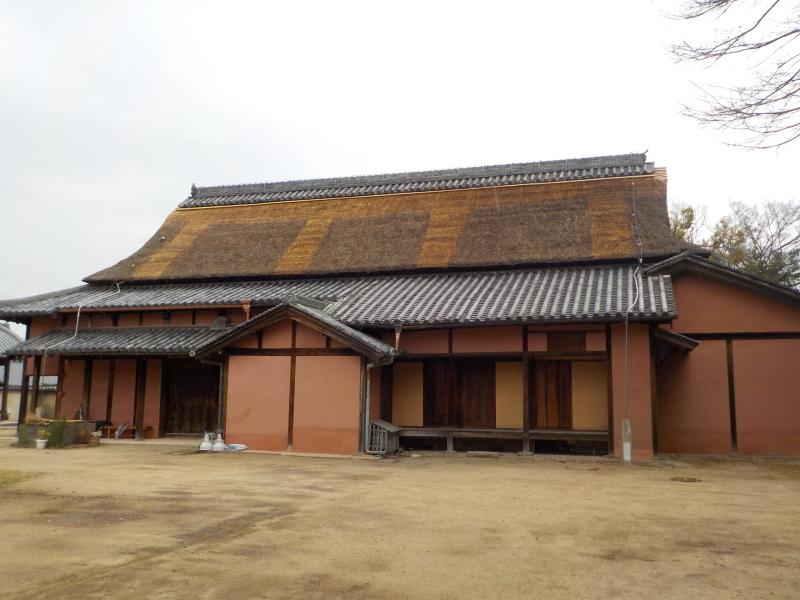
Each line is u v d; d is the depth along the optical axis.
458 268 17.77
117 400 18.36
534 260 17.00
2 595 4.77
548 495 9.05
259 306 17.41
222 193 25.09
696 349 15.19
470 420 15.91
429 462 13.11
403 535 6.61
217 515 7.49
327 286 18.38
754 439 14.59
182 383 18.48
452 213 20.30
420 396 16.30
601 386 15.13
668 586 5.04
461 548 6.11
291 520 7.26
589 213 18.61
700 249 16.09
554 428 15.28
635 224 17.53
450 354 15.05
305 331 14.76
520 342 14.62
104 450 14.80
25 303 19.48
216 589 4.93
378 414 15.56
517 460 13.58
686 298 15.41
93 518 7.29
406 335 15.41
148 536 6.48
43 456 13.36
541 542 6.35
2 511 7.66
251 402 14.90
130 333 18.38
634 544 6.29
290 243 20.75
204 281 20.00
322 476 10.80
